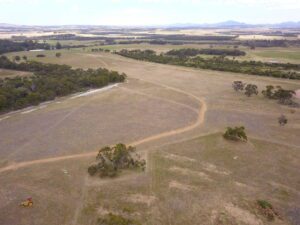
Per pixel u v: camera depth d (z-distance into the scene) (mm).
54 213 32812
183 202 34625
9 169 41969
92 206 33875
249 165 43625
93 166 41156
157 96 81188
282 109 70000
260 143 51219
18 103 69375
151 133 55094
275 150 48656
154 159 44750
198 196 35812
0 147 48906
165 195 35875
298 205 34969
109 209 33375
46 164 43406
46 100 75688
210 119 62938
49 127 57906
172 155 46156
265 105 73125
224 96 81250
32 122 60625
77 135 54062
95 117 63906
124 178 39312
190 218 32062
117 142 51000
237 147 49062
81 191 36688
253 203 34844
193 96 81375
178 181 38875
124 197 35438
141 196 35656
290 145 50625
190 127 58219
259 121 62031
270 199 35844
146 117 63969
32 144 50188
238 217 32344
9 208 33562
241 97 80125
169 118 63406
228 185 38344
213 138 52688
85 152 47281
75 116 64438
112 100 77062
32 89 79125
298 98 79312
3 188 37344
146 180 38938
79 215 32438
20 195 35906
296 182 39625
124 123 60219
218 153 47000
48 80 87562
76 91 85250
